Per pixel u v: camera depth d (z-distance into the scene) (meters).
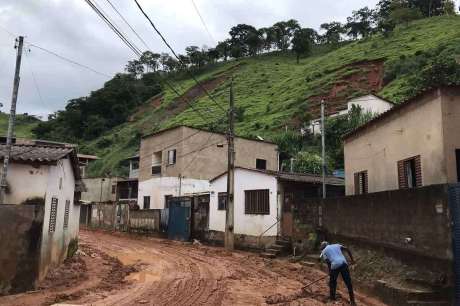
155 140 39.56
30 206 11.23
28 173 12.57
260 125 65.75
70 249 18.31
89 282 13.12
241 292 12.27
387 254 13.16
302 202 21.27
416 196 11.40
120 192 48.22
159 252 22.62
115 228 40.41
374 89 71.06
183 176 35.50
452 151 12.68
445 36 77.62
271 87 96.81
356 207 15.93
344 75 78.75
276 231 22.38
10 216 11.03
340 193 25.16
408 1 117.69
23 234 11.10
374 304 11.02
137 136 77.00
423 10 115.31
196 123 73.69
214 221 27.73
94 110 94.62
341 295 12.11
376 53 85.56
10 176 12.45
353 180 20.77
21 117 101.81
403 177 15.47
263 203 23.48
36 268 11.20
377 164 17.91
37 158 12.45
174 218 31.70
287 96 82.19
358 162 20.16
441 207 10.16
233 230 23.98
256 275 15.49
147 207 39.25
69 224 17.53
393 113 16.33
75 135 88.75
